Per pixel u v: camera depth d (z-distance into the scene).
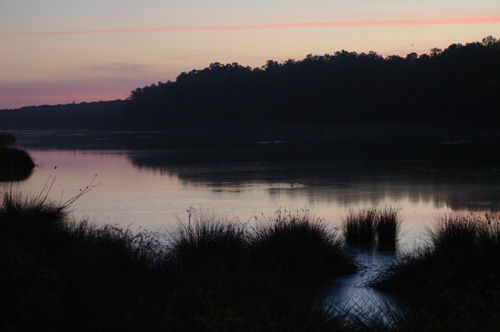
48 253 5.92
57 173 35.12
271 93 151.75
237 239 8.77
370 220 12.30
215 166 39.94
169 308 4.55
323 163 41.19
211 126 156.75
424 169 34.88
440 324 4.95
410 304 6.51
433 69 125.50
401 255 10.16
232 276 6.33
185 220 16.48
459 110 111.31
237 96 157.50
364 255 10.64
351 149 59.34
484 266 7.18
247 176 32.06
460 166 36.69
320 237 9.38
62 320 4.09
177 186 27.25
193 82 177.88
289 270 8.20
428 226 14.43
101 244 6.79
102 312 4.27
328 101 137.50
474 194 22.47
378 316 5.57
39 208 7.93
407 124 116.62
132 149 66.62
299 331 4.84
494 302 5.22
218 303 5.00
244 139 96.81
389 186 25.88
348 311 5.62
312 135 112.31
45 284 4.46
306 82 147.62
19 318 4.00
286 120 142.88
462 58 123.88
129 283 5.42
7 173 33.44
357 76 139.25
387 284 7.81
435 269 7.38
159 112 182.75
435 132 101.75
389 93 127.12
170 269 6.41
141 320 4.26
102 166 40.84
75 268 5.34
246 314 4.80
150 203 21.03
